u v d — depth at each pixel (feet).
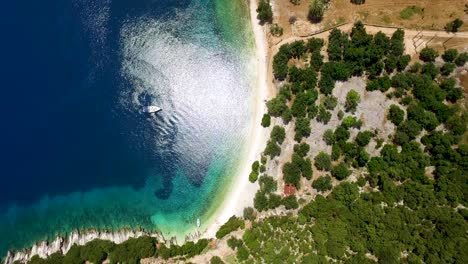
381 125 257.75
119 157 279.08
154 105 281.33
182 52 285.23
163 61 285.23
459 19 260.21
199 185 271.28
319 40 265.13
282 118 265.75
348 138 259.60
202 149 274.98
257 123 271.08
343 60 263.08
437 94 251.60
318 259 234.38
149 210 270.87
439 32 262.47
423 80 254.68
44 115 283.18
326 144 260.01
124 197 274.16
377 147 255.70
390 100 259.39
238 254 244.42
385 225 235.40
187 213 267.80
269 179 258.37
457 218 229.86
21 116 283.18
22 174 278.05
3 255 264.93
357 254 232.12
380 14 269.03
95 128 281.95
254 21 281.13
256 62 277.03
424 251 225.76
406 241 229.45
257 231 249.14
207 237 258.98
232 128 273.95
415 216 234.99
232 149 271.90
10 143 280.31
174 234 263.08
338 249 233.55
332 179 256.73
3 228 271.90
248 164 267.59
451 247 221.66
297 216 252.21
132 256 240.73
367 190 250.98
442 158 245.65
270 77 273.33
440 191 237.86
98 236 262.26
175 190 272.72
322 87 261.03
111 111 282.97
